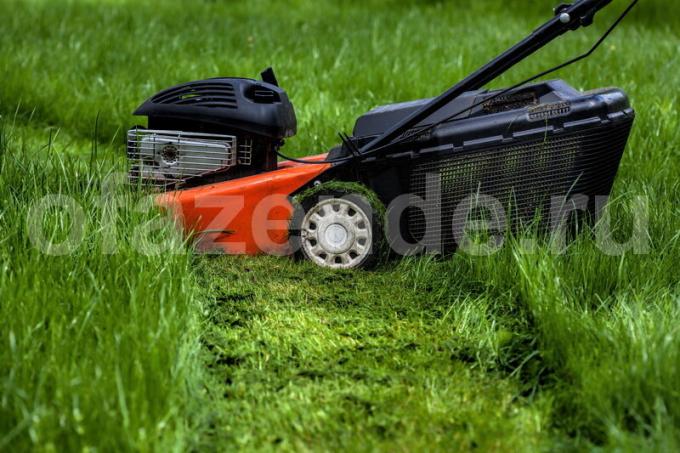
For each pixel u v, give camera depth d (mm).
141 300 2934
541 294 3041
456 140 3352
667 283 3164
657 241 3348
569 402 2748
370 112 3498
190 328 2924
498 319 3096
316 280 3355
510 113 3330
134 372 2668
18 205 3271
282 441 2646
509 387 2846
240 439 2646
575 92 3357
